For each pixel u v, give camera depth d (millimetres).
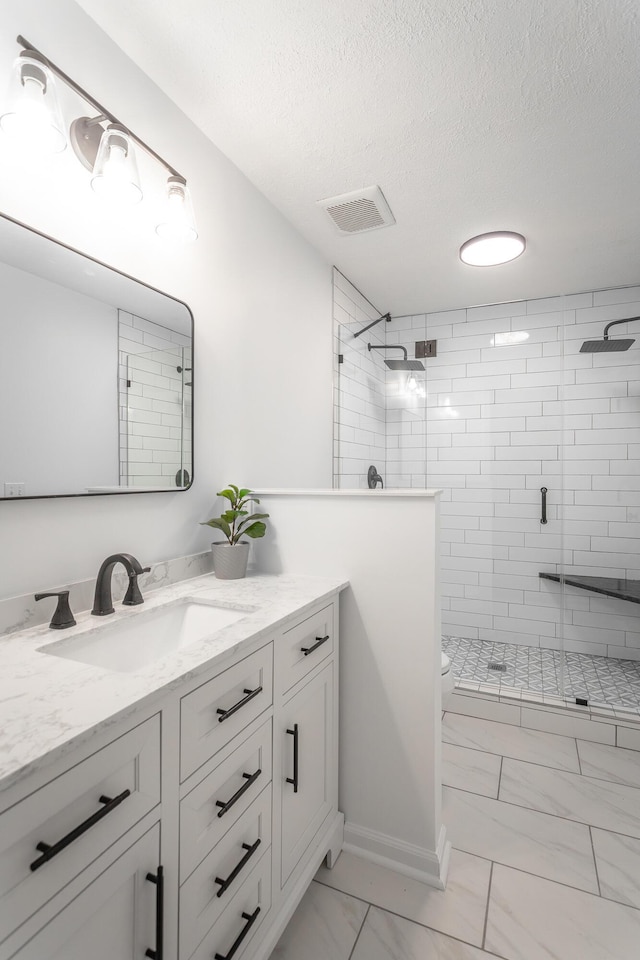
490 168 1874
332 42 1331
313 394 2504
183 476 1561
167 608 1289
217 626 1292
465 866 1471
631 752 2117
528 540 2938
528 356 3037
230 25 1281
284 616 1153
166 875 798
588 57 1366
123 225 1358
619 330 2936
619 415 2889
